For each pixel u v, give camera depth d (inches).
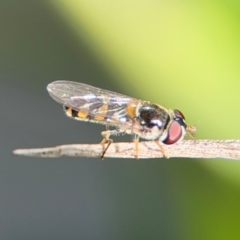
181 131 3.5
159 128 3.5
